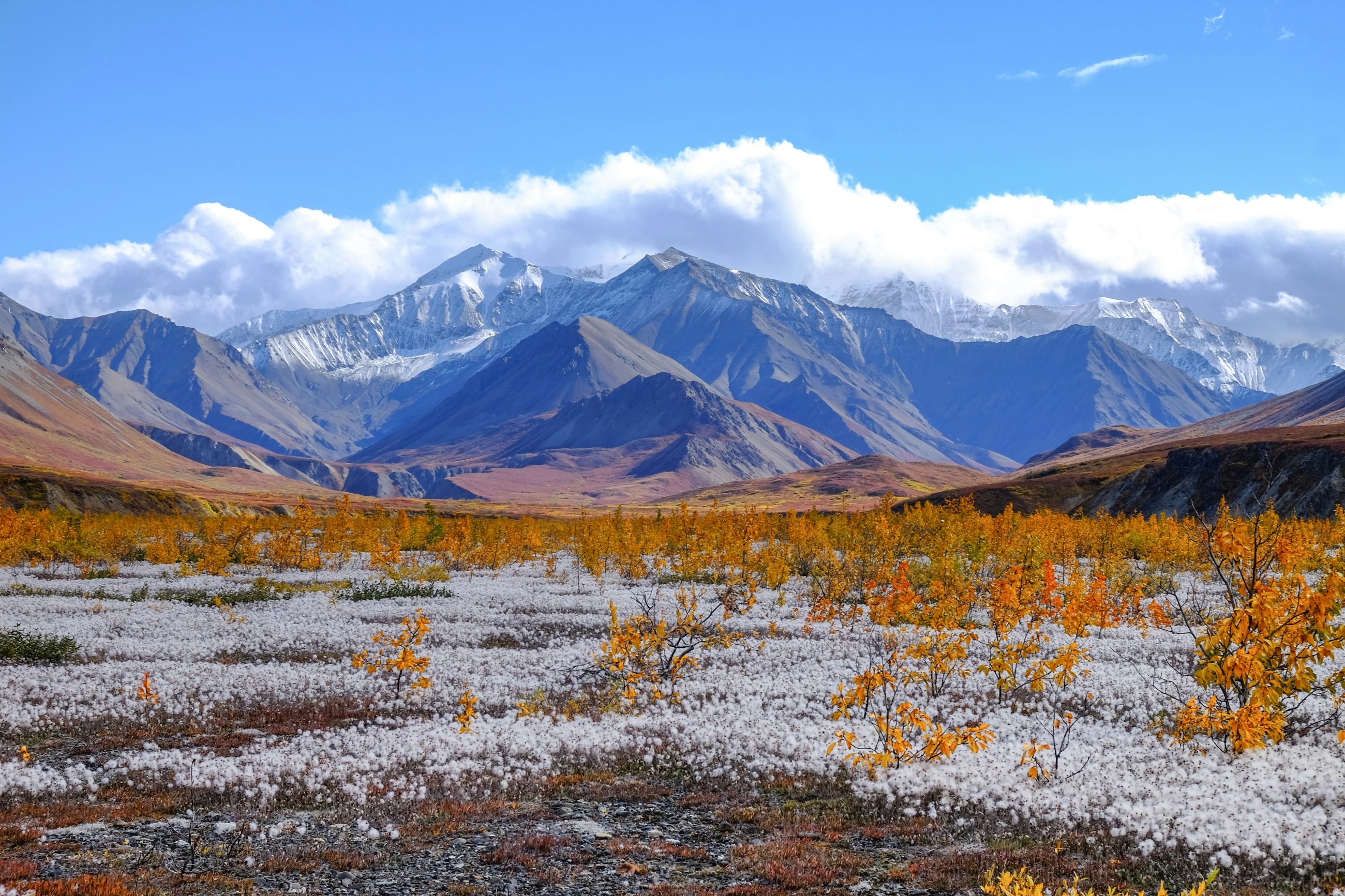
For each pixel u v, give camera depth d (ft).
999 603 86.94
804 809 45.62
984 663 84.23
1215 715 50.16
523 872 37.60
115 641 98.53
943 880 35.17
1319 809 38.55
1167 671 79.66
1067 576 135.44
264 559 203.92
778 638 103.50
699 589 155.74
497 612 126.82
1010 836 40.19
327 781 50.01
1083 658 82.12
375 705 71.26
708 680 79.87
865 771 50.08
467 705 62.80
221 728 64.64
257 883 36.22
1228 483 341.41
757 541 189.57
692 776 51.70
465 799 47.39
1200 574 142.61
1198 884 33.01
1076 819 41.06
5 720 63.98
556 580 175.42
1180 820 38.45
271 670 83.97
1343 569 46.80
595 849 40.34
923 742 55.67
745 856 38.96
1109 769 48.01
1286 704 61.36
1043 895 30.99
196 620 114.11
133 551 214.48
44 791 48.55
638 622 87.81
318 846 40.19
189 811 44.91
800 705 68.44
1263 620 47.75
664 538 216.33
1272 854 35.24
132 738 61.57
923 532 191.83
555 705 71.46
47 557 185.88
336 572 190.08
